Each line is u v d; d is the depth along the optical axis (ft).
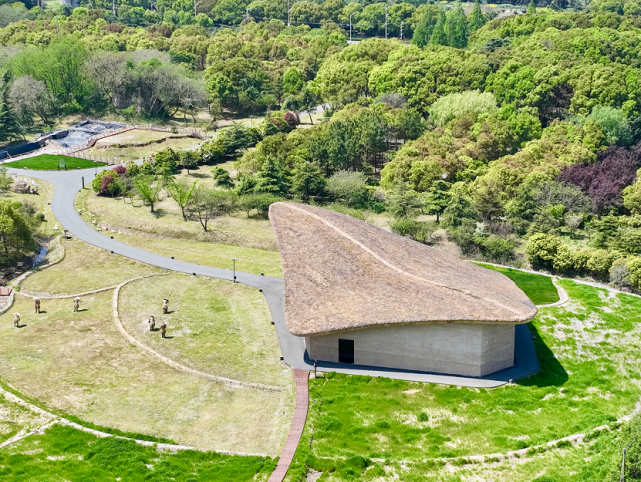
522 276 327.67
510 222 405.80
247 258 351.46
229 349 252.62
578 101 581.53
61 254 352.08
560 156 494.59
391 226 390.63
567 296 299.99
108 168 492.13
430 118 582.76
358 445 198.59
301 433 202.28
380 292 240.53
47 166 491.72
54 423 203.72
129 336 259.19
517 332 267.59
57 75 637.71
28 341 257.34
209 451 192.95
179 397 220.64
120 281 318.65
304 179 428.15
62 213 408.26
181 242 374.02
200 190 399.65
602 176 452.35
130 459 188.65
